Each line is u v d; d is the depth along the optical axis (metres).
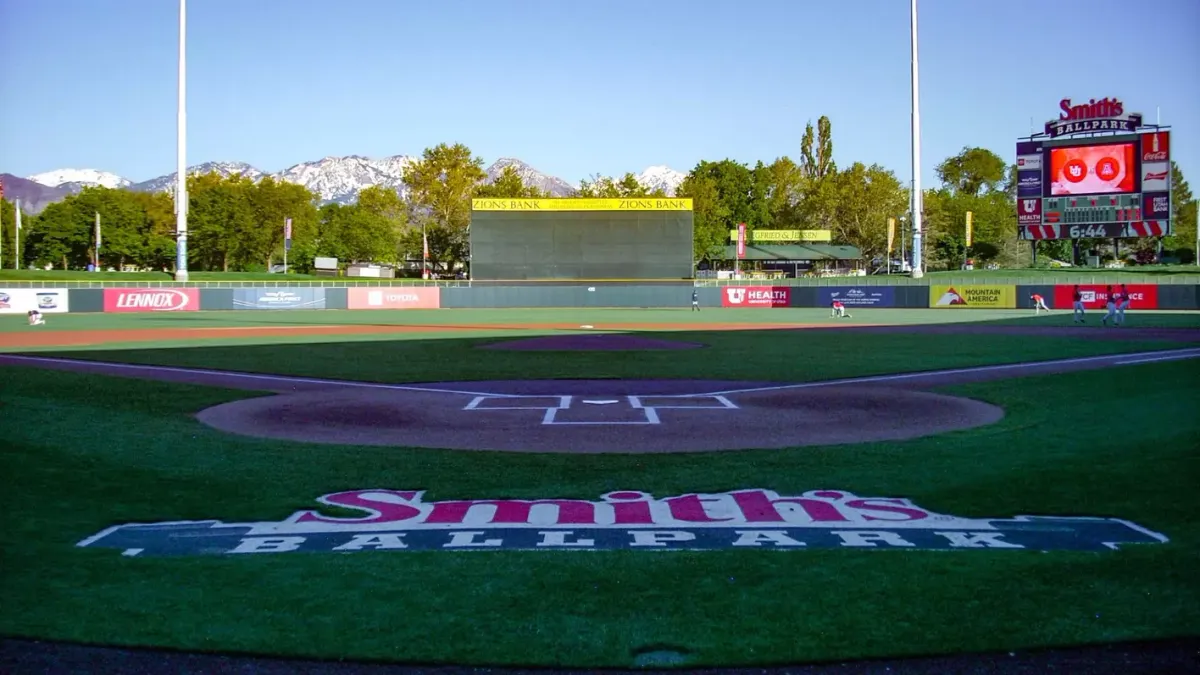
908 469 10.86
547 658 5.55
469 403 16.84
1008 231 109.44
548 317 52.31
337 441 12.88
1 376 20.70
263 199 100.00
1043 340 32.50
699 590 6.65
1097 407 15.91
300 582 6.85
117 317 50.62
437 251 107.69
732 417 15.18
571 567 7.19
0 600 6.45
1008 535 8.08
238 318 50.06
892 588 6.68
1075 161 59.00
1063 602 6.40
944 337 34.50
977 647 5.68
